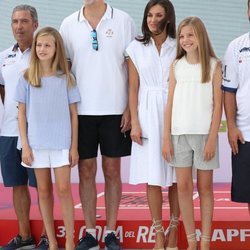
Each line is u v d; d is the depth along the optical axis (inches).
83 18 189.6
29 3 268.5
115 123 191.3
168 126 179.3
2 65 199.2
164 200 237.0
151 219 198.1
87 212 194.1
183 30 175.9
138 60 186.2
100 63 188.7
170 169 184.2
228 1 263.1
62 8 267.9
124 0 265.1
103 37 189.0
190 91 176.9
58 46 183.5
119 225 198.2
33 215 209.3
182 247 194.5
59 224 199.2
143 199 239.3
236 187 178.5
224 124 267.7
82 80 188.9
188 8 264.1
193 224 181.5
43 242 197.2
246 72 174.6
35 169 185.5
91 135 191.8
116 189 195.3
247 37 175.9
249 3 172.4
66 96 184.5
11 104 195.6
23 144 183.9
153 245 197.5
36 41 181.9
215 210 214.2
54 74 183.9
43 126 182.9
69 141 184.1
